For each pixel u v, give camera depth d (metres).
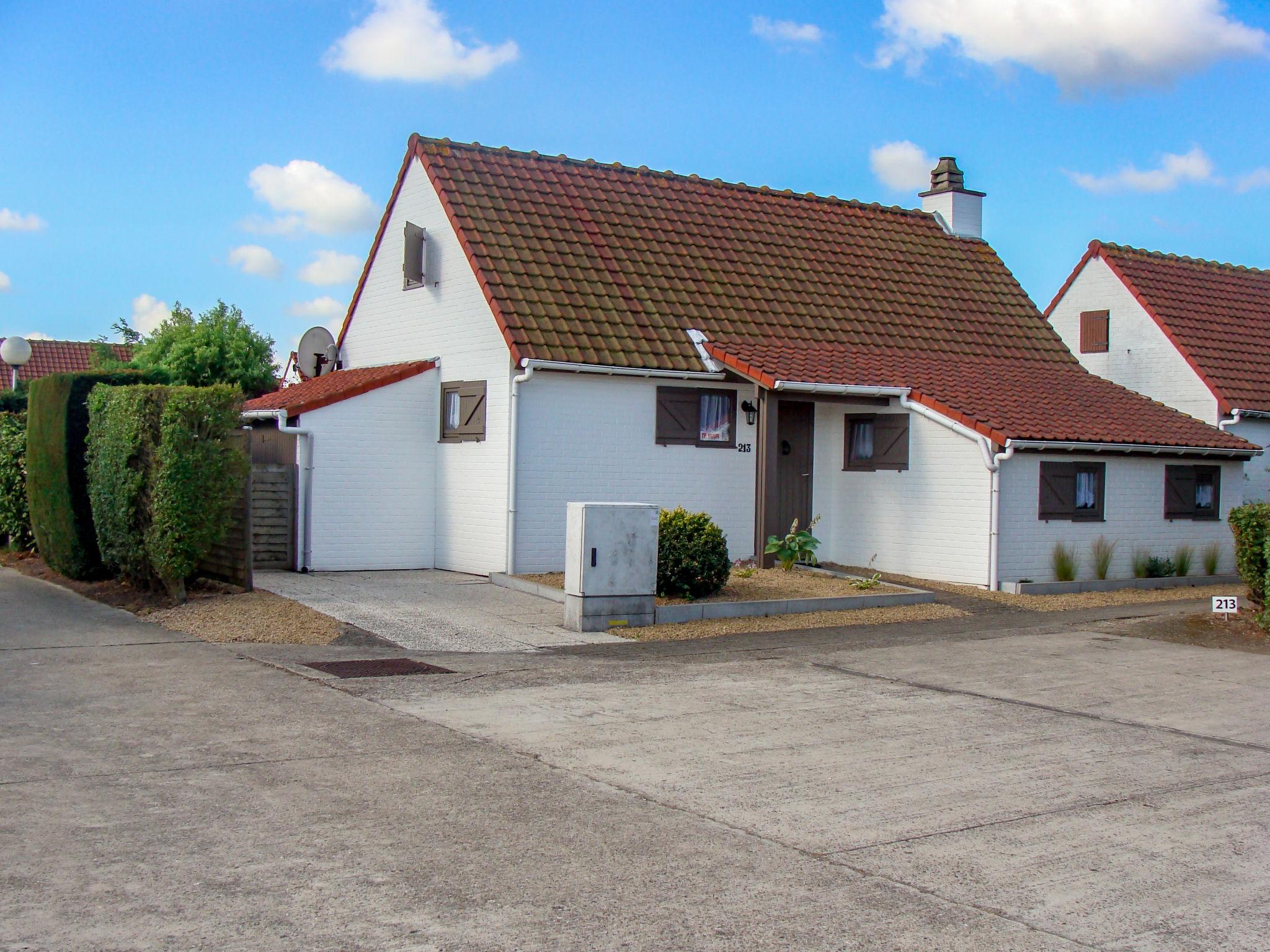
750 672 11.40
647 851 6.22
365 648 12.19
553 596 15.88
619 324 18.50
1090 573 19.02
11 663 11.01
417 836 6.36
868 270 22.80
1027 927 5.35
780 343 19.62
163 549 13.85
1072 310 27.11
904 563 19.08
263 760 7.77
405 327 20.64
